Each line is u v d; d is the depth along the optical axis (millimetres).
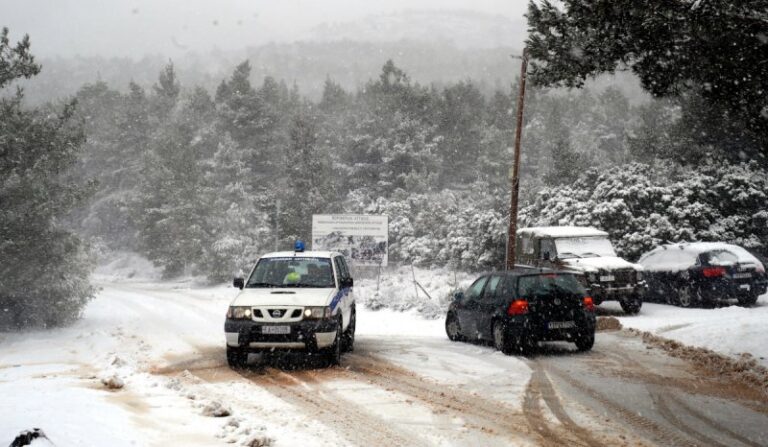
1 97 14766
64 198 14766
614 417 6594
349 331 11406
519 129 20469
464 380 8633
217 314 19984
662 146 32062
